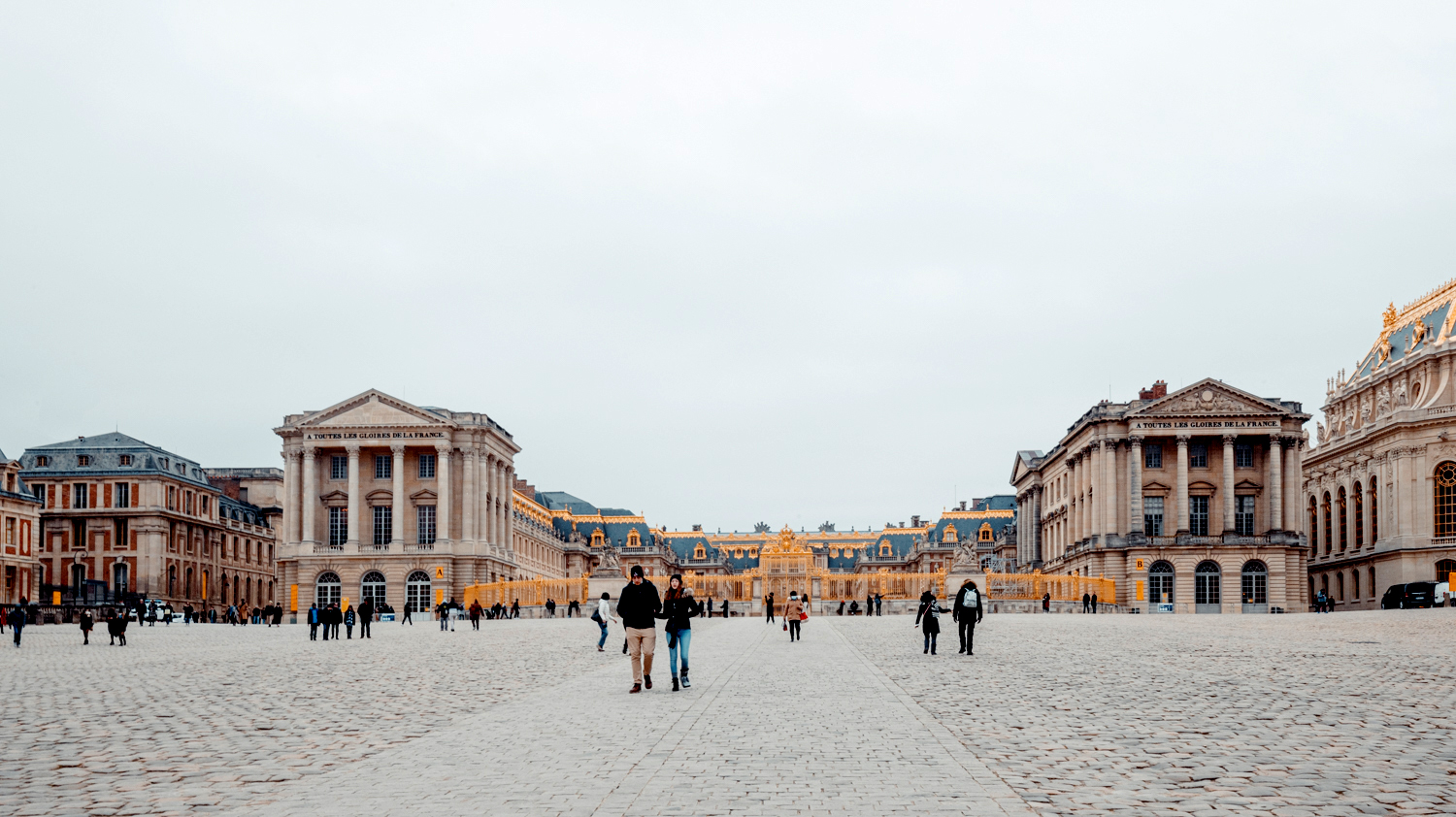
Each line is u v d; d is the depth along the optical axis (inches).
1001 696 957.8
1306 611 4613.7
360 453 5059.1
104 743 740.7
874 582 4392.2
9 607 3722.9
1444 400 4328.3
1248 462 4773.6
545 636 2306.8
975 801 521.7
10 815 527.2
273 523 6579.7
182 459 5728.3
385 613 4453.7
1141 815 503.8
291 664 1493.6
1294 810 514.9
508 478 5600.4
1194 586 4616.1
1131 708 865.5
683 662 1047.6
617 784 562.9
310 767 644.1
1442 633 1925.4
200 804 546.6
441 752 673.6
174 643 2234.3
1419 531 4345.5
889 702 907.4
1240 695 954.1
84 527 5270.7
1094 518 4788.4
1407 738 709.3
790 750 660.1
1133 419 4717.0
